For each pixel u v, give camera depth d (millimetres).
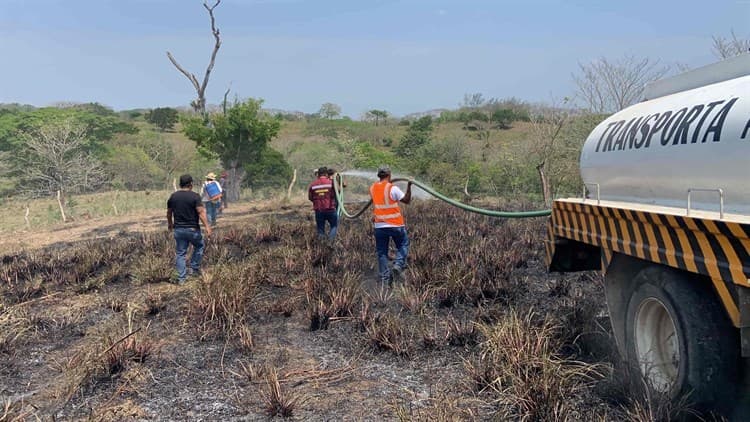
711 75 3957
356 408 4141
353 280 7359
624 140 4527
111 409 4273
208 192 15062
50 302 7676
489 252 8711
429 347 5270
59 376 5039
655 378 3744
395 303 6762
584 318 5238
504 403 3945
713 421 3328
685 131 3732
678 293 3430
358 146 32688
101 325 6484
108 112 83938
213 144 23328
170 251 10461
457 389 4336
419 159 25844
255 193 25500
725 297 3104
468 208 7223
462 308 6500
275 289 7641
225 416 4113
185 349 5523
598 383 4102
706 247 3107
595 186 5086
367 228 11922
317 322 6082
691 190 3604
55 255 11234
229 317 5898
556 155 17609
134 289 8219
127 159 36625
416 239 10398
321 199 10867
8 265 10273
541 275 7906
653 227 3615
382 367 4914
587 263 5547
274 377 4301
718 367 3244
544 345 4340
